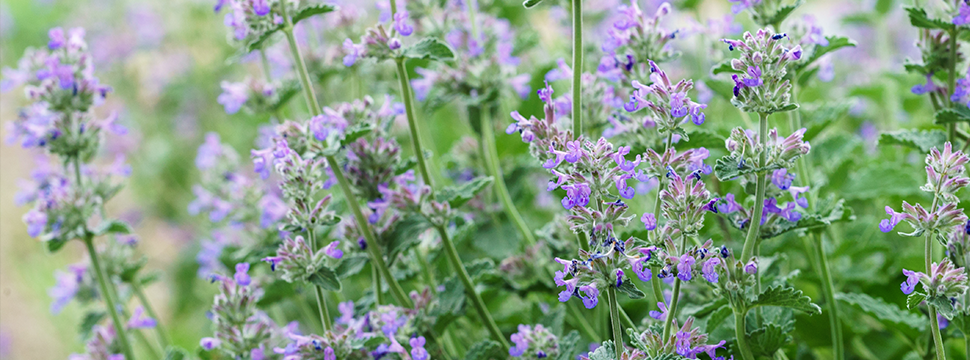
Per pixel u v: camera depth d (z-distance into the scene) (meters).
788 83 0.83
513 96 1.12
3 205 2.15
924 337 0.93
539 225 1.12
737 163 0.84
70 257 1.74
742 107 0.84
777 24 0.93
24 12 2.15
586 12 1.16
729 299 0.85
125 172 1.06
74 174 1.04
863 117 1.20
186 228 1.77
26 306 1.84
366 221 0.93
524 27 1.20
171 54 1.81
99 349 1.05
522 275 1.00
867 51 1.40
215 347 0.95
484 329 1.04
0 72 2.22
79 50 1.02
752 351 0.88
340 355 0.91
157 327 1.10
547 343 0.91
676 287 0.84
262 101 1.05
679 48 1.27
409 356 0.91
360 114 0.95
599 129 0.97
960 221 0.82
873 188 1.04
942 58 0.91
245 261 1.05
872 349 0.99
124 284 1.11
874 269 1.01
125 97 1.89
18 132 1.07
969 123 0.94
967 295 0.84
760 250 0.98
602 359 0.85
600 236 0.83
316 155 0.91
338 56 1.12
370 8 1.52
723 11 1.59
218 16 1.66
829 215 0.91
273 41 1.05
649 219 0.84
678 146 0.93
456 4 1.09
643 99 0.84
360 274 1.10
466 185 0.95
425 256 1.01
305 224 0.91
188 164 1.78
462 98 1.04
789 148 0.83
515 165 1.10
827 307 0.95
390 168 0.95
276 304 1.13
